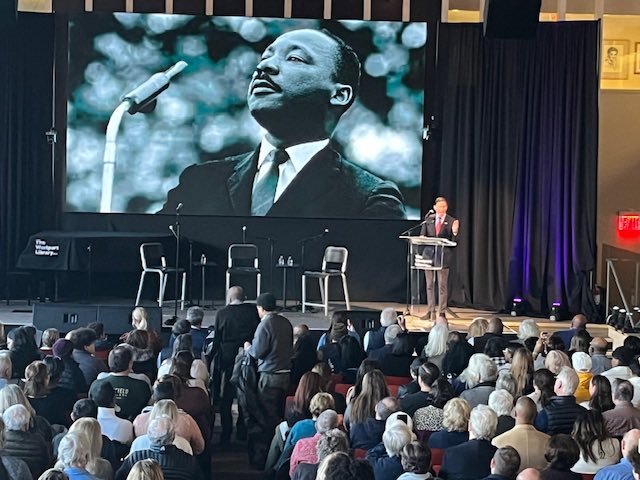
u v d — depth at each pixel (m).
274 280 14.27
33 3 14.31
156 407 5.56
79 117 13.94
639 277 13.45
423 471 4.70
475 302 13.95
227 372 8.45
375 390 6.08
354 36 13.88
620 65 14.42
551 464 4.78
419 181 13.95
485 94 13.80
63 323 10.06
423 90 13.87
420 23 13.82
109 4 14.13
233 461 7.87
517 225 13.70
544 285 13.68
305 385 6.48
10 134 13.96
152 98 13.93
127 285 14.20
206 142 13.99
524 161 13.70
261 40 13.91
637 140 14.42
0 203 14.01
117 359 6.46
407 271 14.19
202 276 13.72
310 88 13.90
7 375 6.54
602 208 14.45
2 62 13.88
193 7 14.12
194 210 14.03
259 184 14.02
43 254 13.01
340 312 8.98
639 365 7.39
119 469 5.13
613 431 5.99
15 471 4.84
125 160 13.98
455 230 12.23
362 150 13.96
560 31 13.45
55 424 6.07
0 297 14.10
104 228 14.20
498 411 5.92
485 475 5.06
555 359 7.07
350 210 14.00
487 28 12.02
